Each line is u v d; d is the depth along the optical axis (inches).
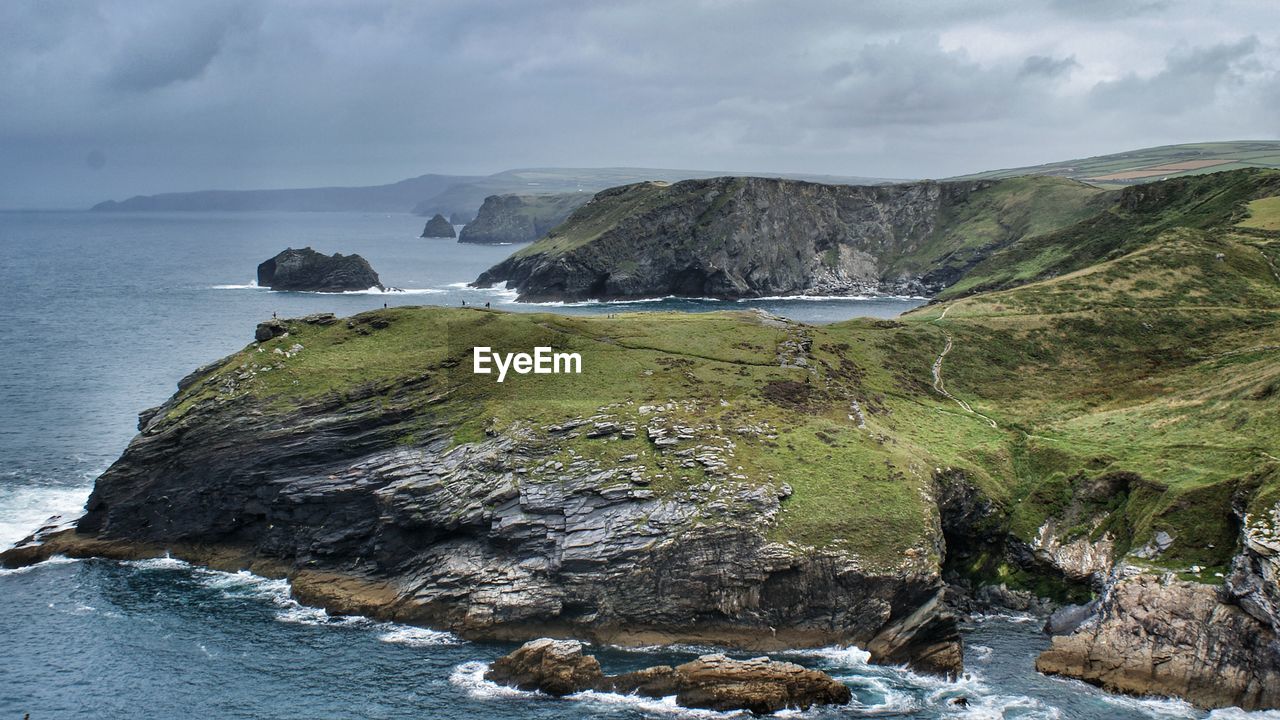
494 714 2802.7
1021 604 3597.4
